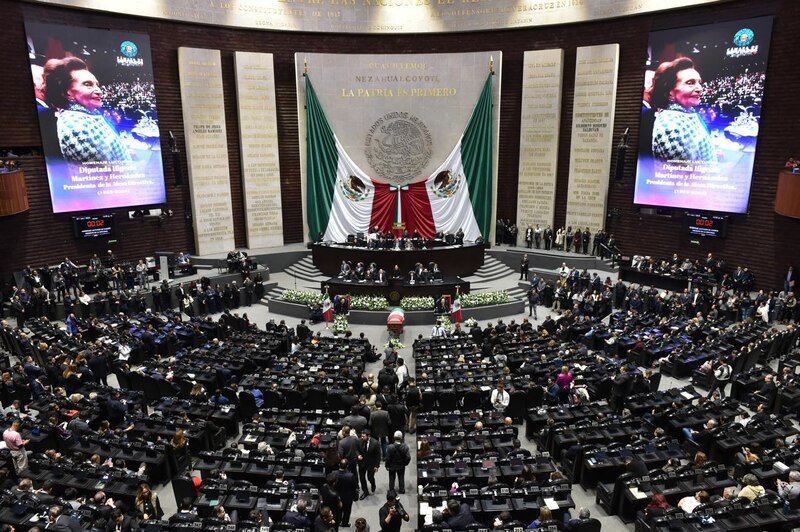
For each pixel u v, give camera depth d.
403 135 33.91
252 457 12.86
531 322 26.36
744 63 26.23
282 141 34.31
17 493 11.22
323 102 33.44
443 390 16.42
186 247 32.78
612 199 31.92
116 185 29.48
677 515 10.74
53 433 14.30
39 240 27.62
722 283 26.86
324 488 10.87
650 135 29.58
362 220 34.12
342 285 27.72
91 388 16.95
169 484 13.61
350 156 34.12
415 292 27.34
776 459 12.83
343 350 20.53
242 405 16.41
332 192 34.06
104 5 27.78
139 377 17.92
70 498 11.16
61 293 26.30
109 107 28.59
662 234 30.44
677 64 28.12
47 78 26.67
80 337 21.50
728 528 10.52
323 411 16.75
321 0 32.62
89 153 28.34
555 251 33.03
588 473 13.14
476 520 11.14
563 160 33.00
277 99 33.69
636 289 26.69
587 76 30.98
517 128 33.81
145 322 23.56
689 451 14.37
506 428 13.95
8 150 26.61
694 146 28.31
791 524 10.65
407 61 33.09
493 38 33.12
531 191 33.75
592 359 19.22
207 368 18.31
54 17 26.83
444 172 33.56
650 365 19.83
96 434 14.14
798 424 15.96
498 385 16.00
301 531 10.03
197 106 31.28
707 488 11.93
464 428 14.85
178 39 30.66
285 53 33.28
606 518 12.24
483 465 12.42
